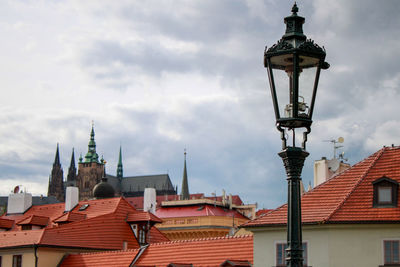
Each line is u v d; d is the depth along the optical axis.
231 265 61.62
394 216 52.62
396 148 59.34
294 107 22.45
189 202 186.38
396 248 52.34
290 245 22.73
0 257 86.94
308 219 54.88
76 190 115.62
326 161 84.81
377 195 54.59
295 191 22.98
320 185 58.94
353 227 53.69
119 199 104.12
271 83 22.84
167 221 181.12
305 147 23.16
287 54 22.59
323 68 23.73
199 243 70.38
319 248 54.47
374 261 52.72
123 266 75.25
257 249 57.69
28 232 88.06
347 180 58.25
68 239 87.81
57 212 115.88
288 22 23.50
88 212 106.38
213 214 179.75
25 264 84.25
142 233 98.25
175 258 70.44
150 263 72.50
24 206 122.56
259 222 57.56
